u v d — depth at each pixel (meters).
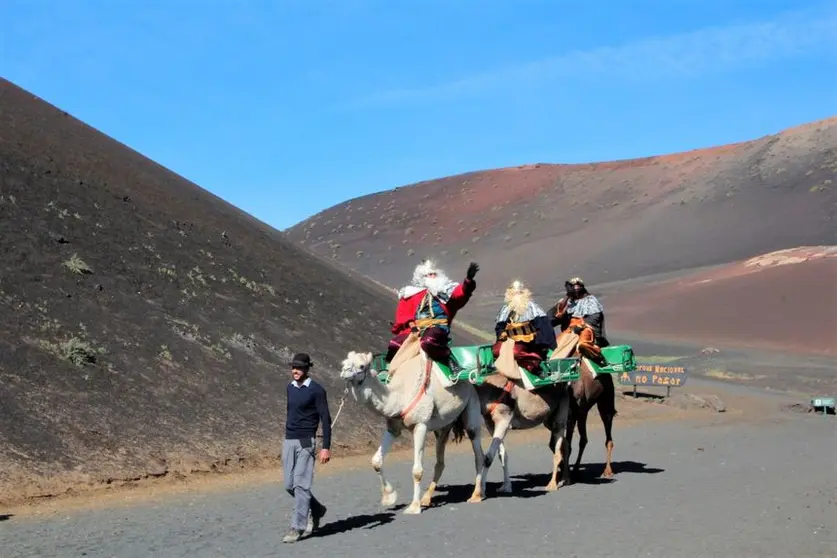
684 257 107.75
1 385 16.17
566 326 16.05
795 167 126.25
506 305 13.78
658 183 143.62
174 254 28.31
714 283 83.50
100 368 18.59
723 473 16.31
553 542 9.71
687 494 13.44
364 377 11.27
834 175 119.19
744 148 144.88
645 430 28.45
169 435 17.34
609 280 104.94
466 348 12.98
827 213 108.94
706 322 71.31
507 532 10.35
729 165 137.00
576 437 25.81
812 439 24.86
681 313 75.44
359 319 34.09
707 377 52.81
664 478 15.68
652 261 109.38
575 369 14.21
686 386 46.44
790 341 63.25
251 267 32.34
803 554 9.01
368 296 41.38
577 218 136.38
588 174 160.25
